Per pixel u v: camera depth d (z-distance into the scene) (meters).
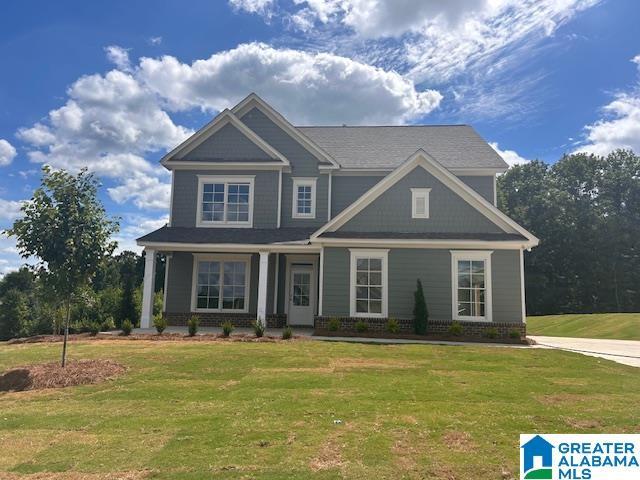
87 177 10.57
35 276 10.17
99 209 10.65
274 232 19.08
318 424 6.39
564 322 26.45
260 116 20.83
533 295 44.91
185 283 19.45
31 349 12.59
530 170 53.53
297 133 20.44
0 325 46.59
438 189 17.31
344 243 16.77
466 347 13.43
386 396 7.91
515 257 16.23
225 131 20.19
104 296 27.41
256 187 19.92
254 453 5.36
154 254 17.95
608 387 8.77
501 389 8.50
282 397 7.85
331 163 20.25
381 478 4.71
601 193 51.81
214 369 10.05
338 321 16.23
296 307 19.66
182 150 20.12
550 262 45.88
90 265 10.41
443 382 9.02
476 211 17.09
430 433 6.03
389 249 16.73
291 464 5.04
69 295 10.35
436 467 4.98
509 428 6.27
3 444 5.76
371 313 16.52
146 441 5.78
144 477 4.78
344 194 20.73
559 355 12.26
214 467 4.98
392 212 17.34
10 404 7.69
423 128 23.95
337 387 8.56
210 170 19.98
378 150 21.92
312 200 20.17
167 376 9.47
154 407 7.34
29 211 10.09
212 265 19.56
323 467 4.97
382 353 12.13
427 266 16.53
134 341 14.03
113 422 6.59
